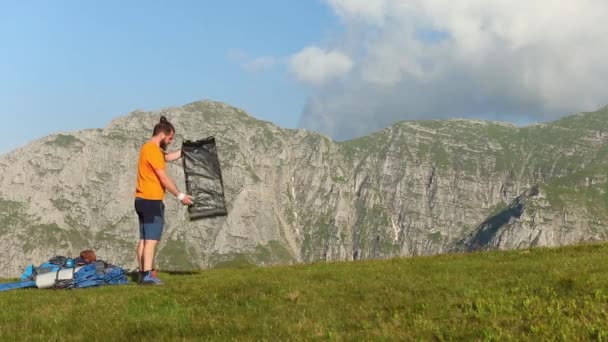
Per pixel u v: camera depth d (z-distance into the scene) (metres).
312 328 11.84
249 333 11.71
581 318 11.66
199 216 19.97
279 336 11.35
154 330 12.45
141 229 19.75
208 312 14.09
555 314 12.02
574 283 14.43
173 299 15.81
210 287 17.39
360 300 14.74
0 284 21.22
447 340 10.95
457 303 13.50
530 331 11.07
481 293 14.40
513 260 22.12
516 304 13.02
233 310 14.16
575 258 20.52
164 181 19.59
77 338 12.04
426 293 14.99
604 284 14.13
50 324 13.32
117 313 14.27
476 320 12.14
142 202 19.55
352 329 11.80
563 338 10.50
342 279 18.38
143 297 16.23
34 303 16.67
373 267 22.08
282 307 14.20
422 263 22.66
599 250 23.64
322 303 14.52
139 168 19.75
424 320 12.17
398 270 20.23
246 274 21.78
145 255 19.55
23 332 12.69
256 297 15.49
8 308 15.84
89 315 14.21
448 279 17.02
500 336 10.78
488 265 19.98
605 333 10.51
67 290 19.67
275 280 18.55
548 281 15.14
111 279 20.92
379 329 11.64
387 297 14.74
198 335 11.98
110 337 11.97
